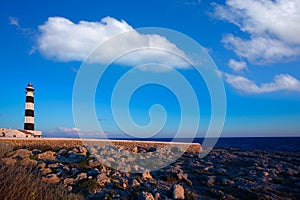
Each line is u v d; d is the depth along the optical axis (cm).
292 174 2133
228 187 1806
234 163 2667
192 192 1702
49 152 2255
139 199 1446
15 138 2891
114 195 1502
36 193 925
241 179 1948
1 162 1084
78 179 1658
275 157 3033
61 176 1712
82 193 1473
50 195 972
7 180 893
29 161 1809
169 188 1723
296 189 1745
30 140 2962
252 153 3428
